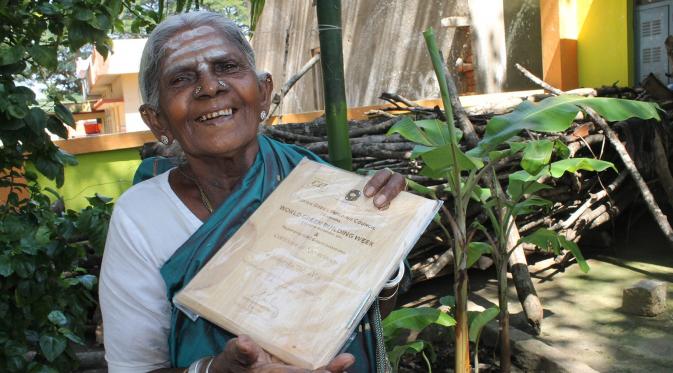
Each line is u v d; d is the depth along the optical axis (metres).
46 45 2.86
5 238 2.84
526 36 9.33
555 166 3.58
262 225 1.38
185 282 1.36
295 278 1.29
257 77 1.49
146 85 1.47
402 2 10.29
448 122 2.64
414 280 4.74
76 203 5.71
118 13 3.07
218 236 1.38
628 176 5.59
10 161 2.99
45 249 2.89
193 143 1.43
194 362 1.28
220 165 1.48
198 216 1.46
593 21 8.82
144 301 1.41
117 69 19.48
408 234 1.30
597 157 5.52
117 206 1.48
